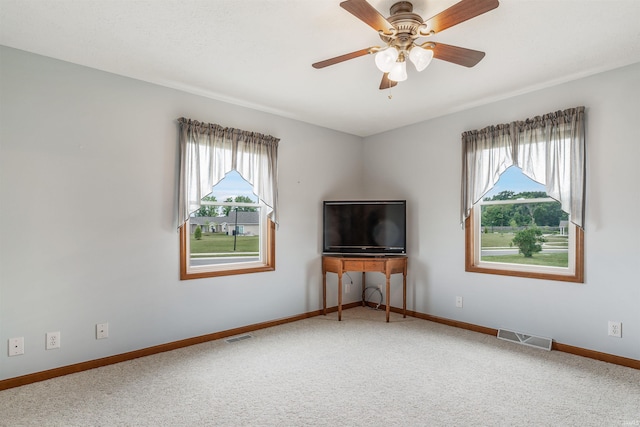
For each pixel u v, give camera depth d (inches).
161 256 125.5
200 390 96.4
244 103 146.3
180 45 98.7
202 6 80.4
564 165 122.1
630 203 109.5
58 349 104.9
